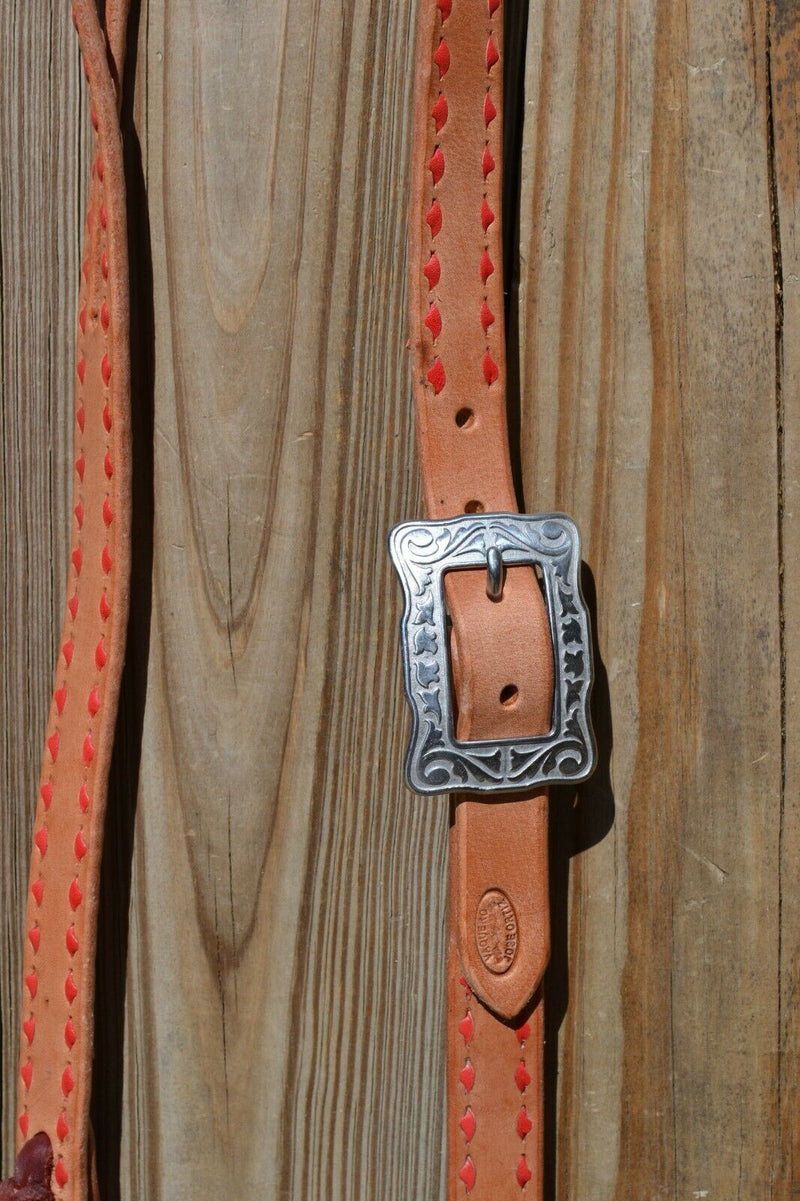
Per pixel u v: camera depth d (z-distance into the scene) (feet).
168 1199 2.40
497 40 2.10
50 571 2.45
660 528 2.34
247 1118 2.40
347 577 2.35
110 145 2.07
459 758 2.06
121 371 2.10
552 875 2.36
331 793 2.37
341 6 2.31
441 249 2.13
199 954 2.40
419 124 2.09
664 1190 2.36
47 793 2.21
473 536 2.08
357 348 2.34
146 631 2.39
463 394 2.15
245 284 2.35
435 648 2.07
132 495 2.31
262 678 2.37
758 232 2.32
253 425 2.36
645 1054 2.37
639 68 2.30
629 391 2.33
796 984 2.36
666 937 2.36
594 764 2.10
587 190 2.31
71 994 2.15
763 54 2.30
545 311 2.32
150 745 2.39
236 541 2.37
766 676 2.35
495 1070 2.16
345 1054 2.39
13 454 2.44
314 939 2.38
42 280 2.42
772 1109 2.36
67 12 2.38
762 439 2.34
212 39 2.33
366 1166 2.39
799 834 2.36
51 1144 2.14
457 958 2.15
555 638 2.09
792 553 2.35
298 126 2.32
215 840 2.39
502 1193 2.15
